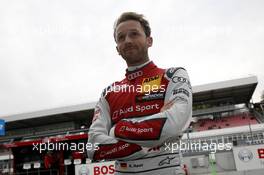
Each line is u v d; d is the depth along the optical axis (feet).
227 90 80.43
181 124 4.04
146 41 5.17
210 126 75.56
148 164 4.29
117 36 5.09
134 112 4.68
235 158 30.76
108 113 5.19
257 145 30.48
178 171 4.29
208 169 31.12
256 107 78.74
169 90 4.60
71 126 90.68
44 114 84.48
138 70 5.01
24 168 47.57
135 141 3.96
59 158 46.60
